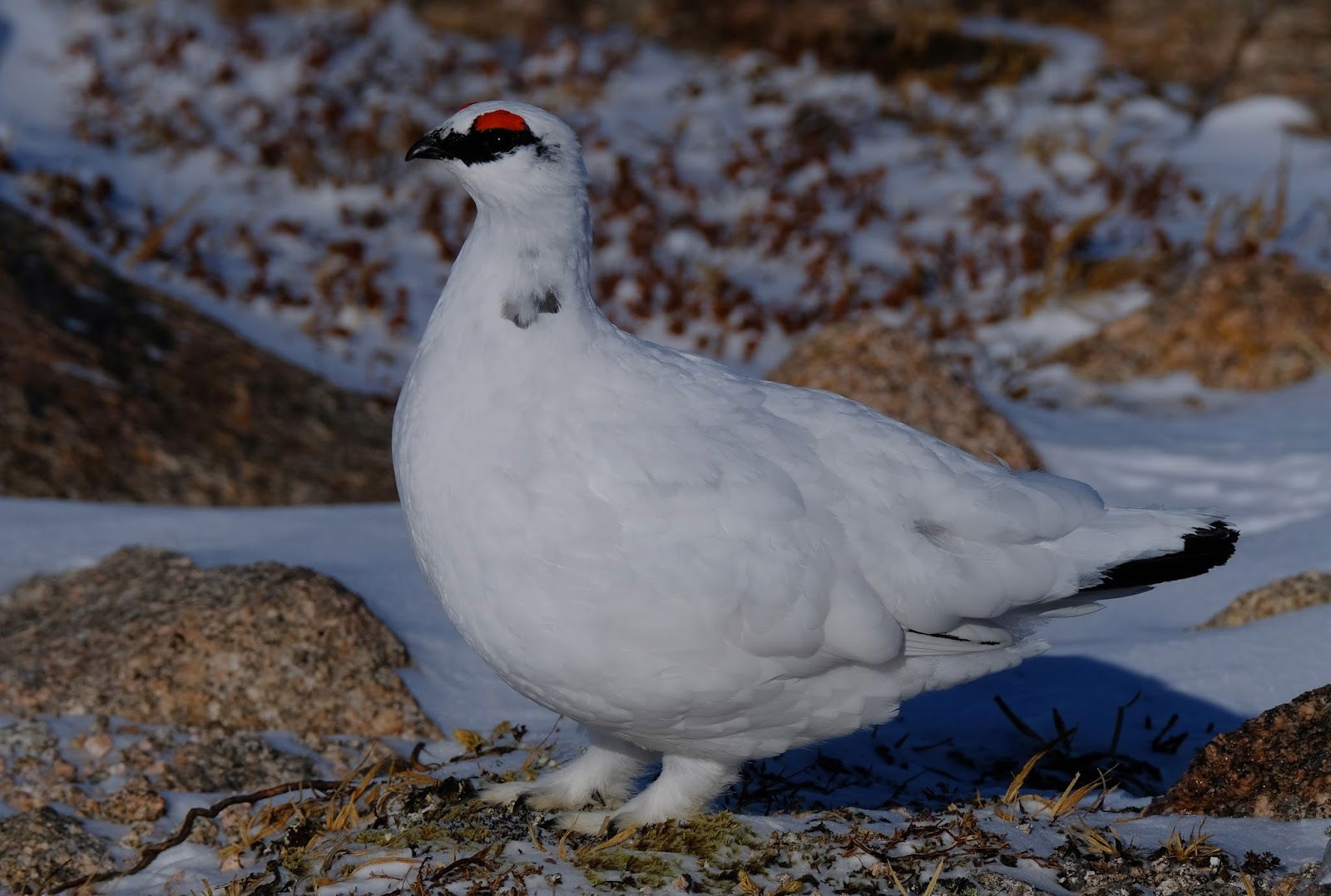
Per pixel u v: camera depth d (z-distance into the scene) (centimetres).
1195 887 663
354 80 2923
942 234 2516
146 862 762
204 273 2041
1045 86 3152
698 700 649
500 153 646
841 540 654
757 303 2208
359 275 2205
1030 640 726
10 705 933
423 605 1078
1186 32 3428
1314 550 1145
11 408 1480
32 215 2069
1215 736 822
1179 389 1858
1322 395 1759
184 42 2934
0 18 2891
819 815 741
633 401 653
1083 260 2325
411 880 663
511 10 3353
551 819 727
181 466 1504
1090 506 700
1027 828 729
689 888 653
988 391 1866
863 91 3103
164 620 977
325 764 884
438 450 649
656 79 3114
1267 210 2467
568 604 630
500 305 653
